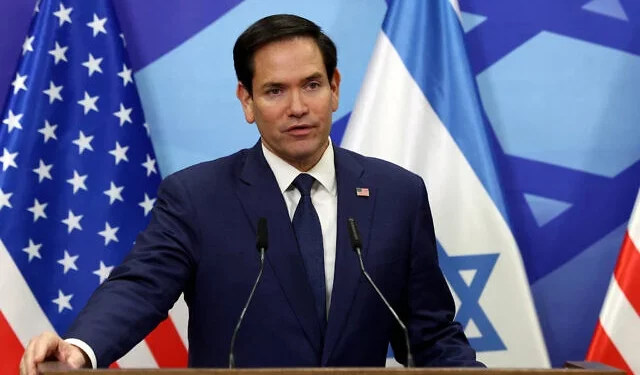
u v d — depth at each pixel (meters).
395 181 5.10
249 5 7.25
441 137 6.83
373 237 4.86
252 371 3.25
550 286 7.24
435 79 6.91
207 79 7.19
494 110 7.29
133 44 7.14
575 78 7.31
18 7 6.98
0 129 6.51
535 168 7.27
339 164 5.06
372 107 6.84
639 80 7.31
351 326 4.68
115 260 6.61
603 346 6.51
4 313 6.33
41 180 6.52
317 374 3.29
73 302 6.49
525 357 6.69
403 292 4.98
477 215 6.77
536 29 7.33
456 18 6.97
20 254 6.39
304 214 4.87
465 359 4.70
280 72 4.73
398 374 3.32
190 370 3.24
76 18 6.75
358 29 7.27
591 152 7.30
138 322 4.40
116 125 6.73
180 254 4.75
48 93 6.60
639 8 7.34
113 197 6.66
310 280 4.74
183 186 4.94
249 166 5.00
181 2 7.20
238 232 4.80
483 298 6.71
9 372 6.30
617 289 6.57
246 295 4.68
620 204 7.29
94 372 3.25
